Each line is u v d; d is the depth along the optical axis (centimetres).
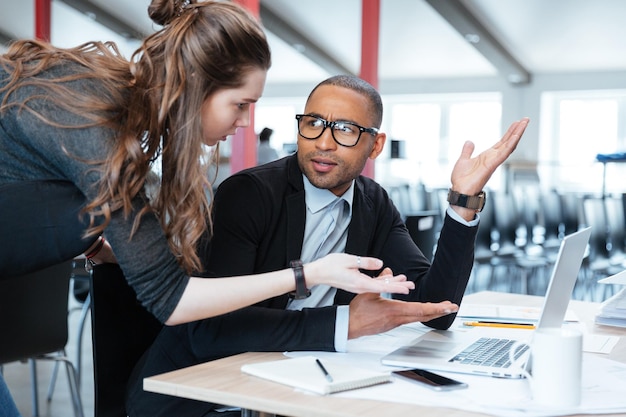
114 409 159
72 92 125
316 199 168
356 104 159
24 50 133
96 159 123
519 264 582
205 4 136
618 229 575
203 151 141
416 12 1005
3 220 127
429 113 1337
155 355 156
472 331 172
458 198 166
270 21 963
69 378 297
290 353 145
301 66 1154
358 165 162
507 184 883
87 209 124
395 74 1297
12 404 142
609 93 1212
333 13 927
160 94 130
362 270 181
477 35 1062
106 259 166
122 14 828
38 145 125
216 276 154
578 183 835
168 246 132
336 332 146
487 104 1300
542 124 1248
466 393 118
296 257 166
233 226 159
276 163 173
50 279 256
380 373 125
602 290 633
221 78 132
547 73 1235
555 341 112
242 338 145
